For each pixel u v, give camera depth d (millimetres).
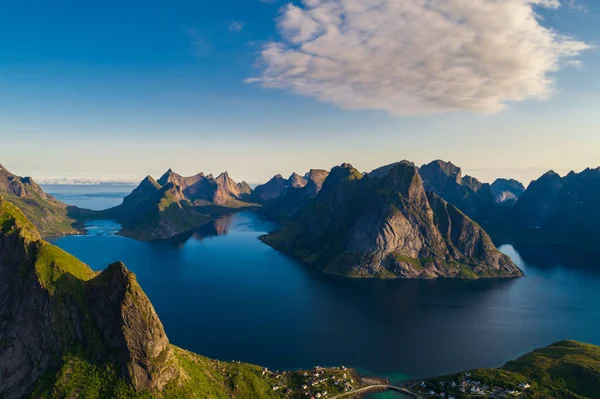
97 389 135125
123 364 141125
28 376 138750
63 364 138375
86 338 144875
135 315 145125
